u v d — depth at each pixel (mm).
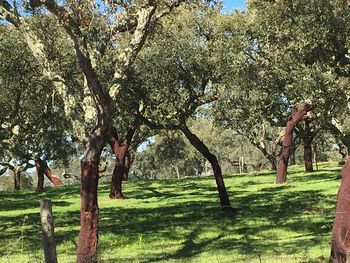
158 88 19125
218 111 27688
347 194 7480
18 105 23469
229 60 21672
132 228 15641
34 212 21281
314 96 23172
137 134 40188
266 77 25891
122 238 13867
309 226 14375
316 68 22656
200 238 13656
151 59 18906
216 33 21828
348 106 22781
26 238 14508
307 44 22391
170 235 14227
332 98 23000
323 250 10852
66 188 35594
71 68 18672
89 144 10594
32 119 28828
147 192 28359
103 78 17594
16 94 23000
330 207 17828
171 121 19516
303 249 11047
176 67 19188
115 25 11891
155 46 18984
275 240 12656
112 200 24625
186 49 19031
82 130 10789
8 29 19969
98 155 10609
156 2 11281
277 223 15250
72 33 10453
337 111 25812
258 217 16641
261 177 36094
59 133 38719
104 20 11195
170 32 18922
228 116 28438
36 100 25125
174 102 19438
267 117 31547
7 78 21094
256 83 25812
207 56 19516
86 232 10258
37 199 27328
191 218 17219
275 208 18594
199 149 19078
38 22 15688
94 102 10758
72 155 50125
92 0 10250
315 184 26422
